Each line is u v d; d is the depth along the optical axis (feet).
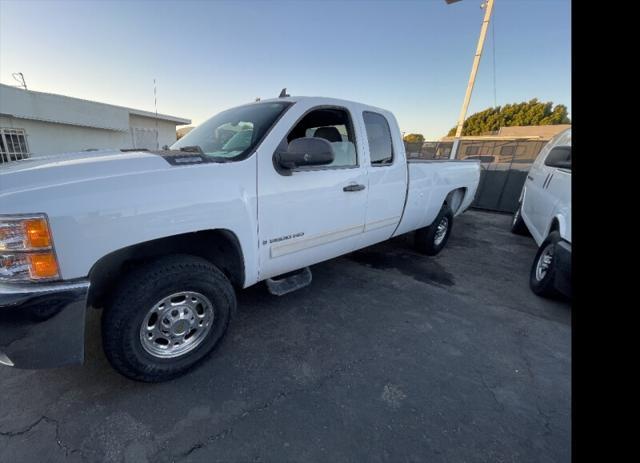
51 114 47.11
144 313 6.00
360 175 9.77
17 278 4.76
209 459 5.08
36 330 4.89
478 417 6.12
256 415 5.94
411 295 11.33
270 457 5.15
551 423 6.06
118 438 5.38
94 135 53.67
